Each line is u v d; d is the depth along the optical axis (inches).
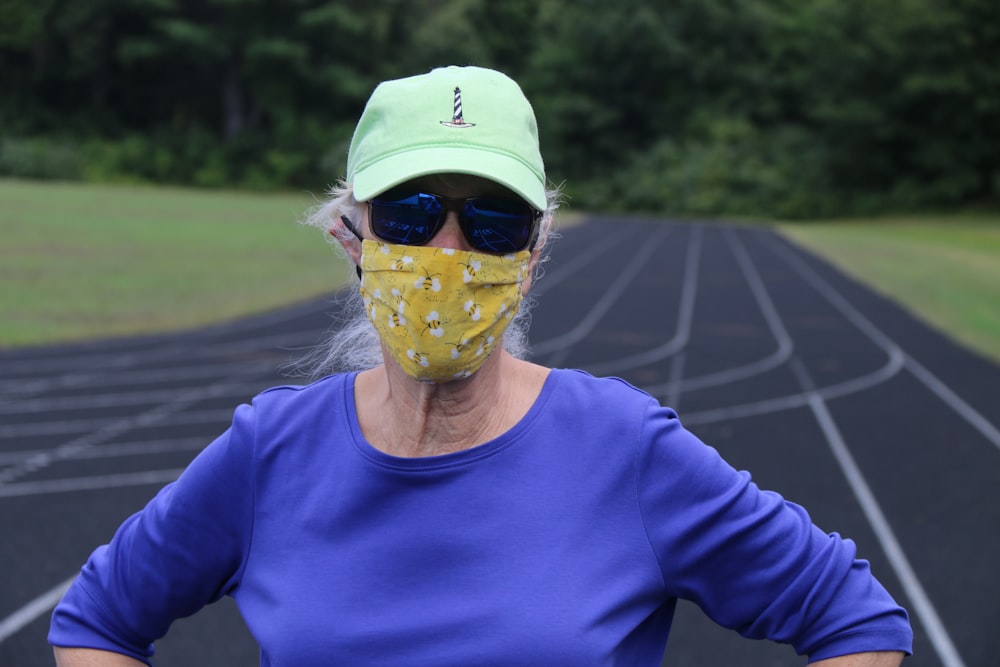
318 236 966.4
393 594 49.2
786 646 158.6
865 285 735.7
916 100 1765.5
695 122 2015.3
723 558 50.1
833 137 1892.2
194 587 54.3
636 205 1934.1
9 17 1811.0
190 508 53.1
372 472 50.6
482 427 52.0
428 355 50.0
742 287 714.2
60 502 229.6
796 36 2053.4
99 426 299.9
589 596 48.4
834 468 264.5
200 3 1926.7
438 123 49.2
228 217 1160.2
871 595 50.6
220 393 345.4
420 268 49.4
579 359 429.4
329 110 2014.0
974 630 165.5
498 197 49.9
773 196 1846.7
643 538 50.0
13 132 1879.9
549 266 839.1
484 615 47.8
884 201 1829.5
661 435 51.0
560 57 2015.3
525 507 49.6
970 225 1587.1
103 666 54.2
